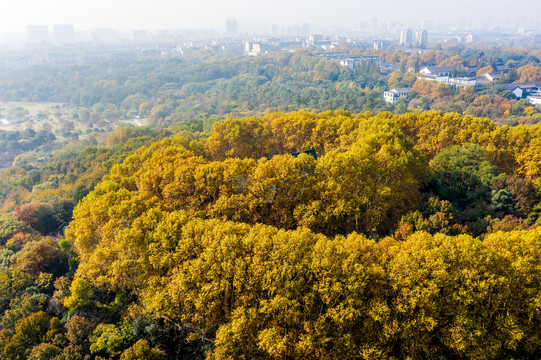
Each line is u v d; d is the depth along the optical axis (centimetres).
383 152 6956
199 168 6631
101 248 5359
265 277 4291
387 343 4169
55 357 4216
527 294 4047
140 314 4947
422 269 4094
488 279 3972
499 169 8725
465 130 9675
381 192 6128
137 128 18212
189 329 4991
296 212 5909
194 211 6266
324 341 4038
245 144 9794
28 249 6550
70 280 6050
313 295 4197
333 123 9819
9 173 15838
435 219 5928
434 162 8675
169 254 4844
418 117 10488
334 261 4284
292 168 6334
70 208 9744
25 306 5162
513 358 3966
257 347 4309
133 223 5341
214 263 4544
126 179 7819
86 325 4725
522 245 4353
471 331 3947
